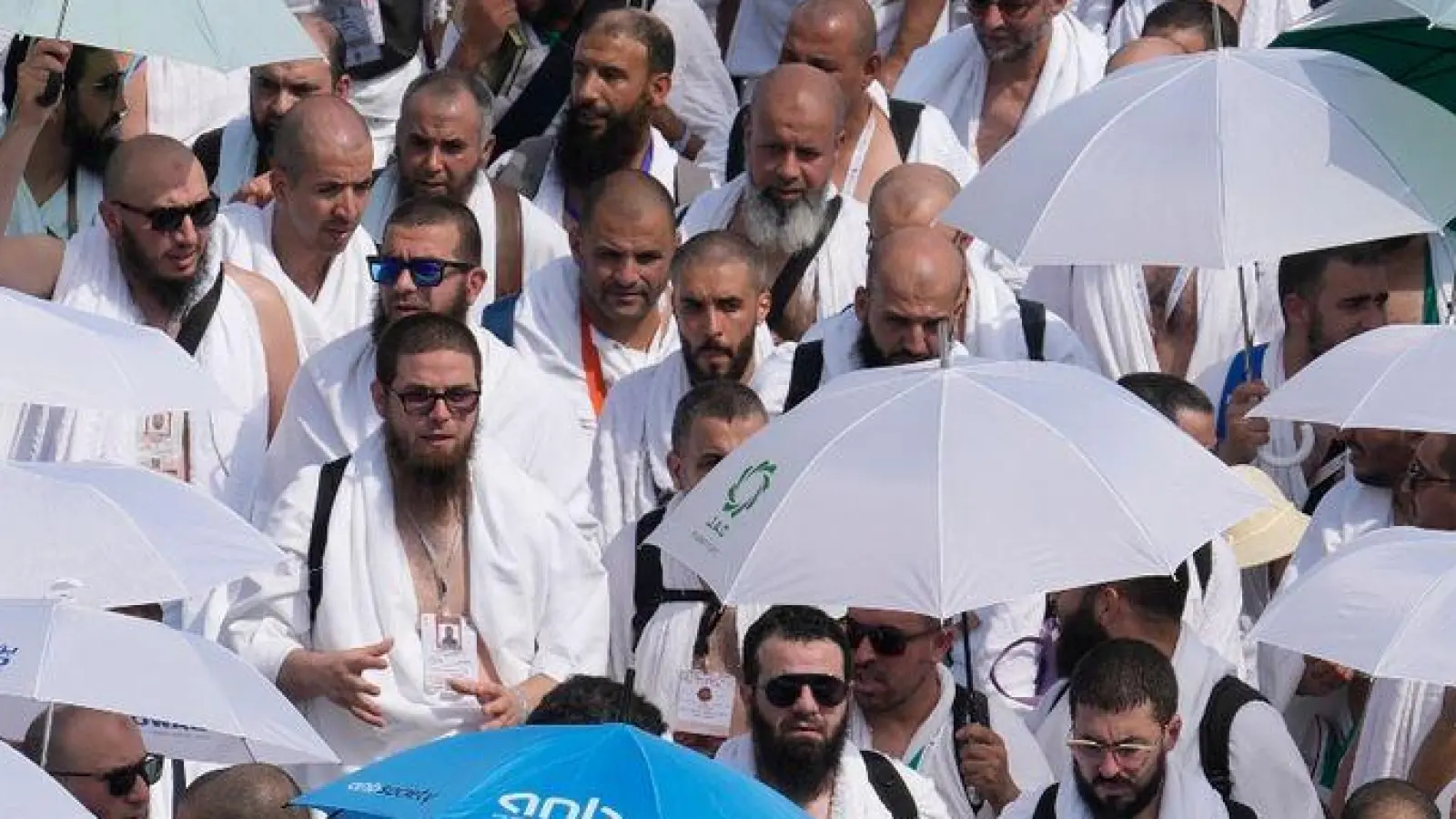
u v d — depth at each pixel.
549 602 30.38
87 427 33.28
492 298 37.72
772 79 37.31
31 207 38.38
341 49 41.56
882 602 25.94
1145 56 39.44
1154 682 26.94
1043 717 29.95
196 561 26.73
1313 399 30.02
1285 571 32.81
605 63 39.91
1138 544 26.14
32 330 28.73
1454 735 29.41
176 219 34.06
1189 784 27.19
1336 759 32.06
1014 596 25.88
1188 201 30.38
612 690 26.33
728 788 20.89
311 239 35.88
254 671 25.50
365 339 33.31
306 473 30.39
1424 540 26.81
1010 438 26.64
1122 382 33.47
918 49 42.81
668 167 40.69
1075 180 30.70
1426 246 35.50
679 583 30.75
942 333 27.42
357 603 30.02
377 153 42.34
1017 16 41.19
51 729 26.05
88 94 38.41
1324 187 30.45
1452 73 34.00
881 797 27.34
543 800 20.55
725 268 34.16
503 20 41.28
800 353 34.28
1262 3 45.25
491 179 38.59
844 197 37.81
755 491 26.73
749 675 27.28
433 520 30.22
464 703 29.94
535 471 32.81
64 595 25.03
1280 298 36.03
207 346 34.31
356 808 20.84
